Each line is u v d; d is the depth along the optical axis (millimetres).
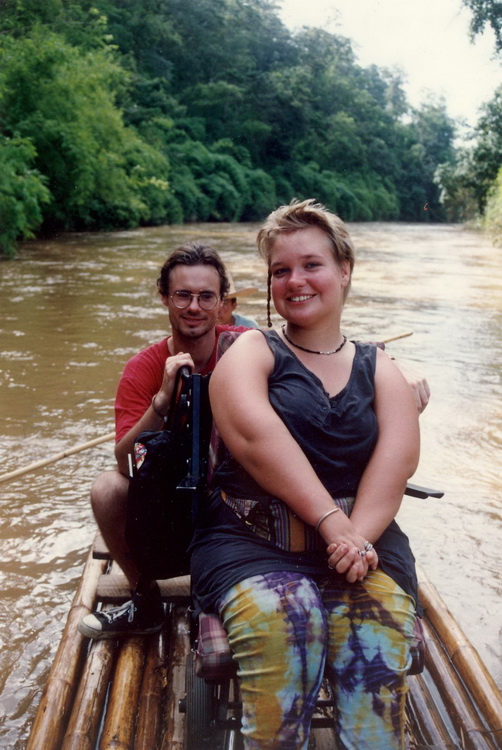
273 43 58594
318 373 2078
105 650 2580
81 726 2209
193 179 39312
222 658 1857
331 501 1903
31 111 22500
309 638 1794
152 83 41375
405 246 24594
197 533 2104
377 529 1922
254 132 49750
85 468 4379
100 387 6051
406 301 11273
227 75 49688
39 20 27078
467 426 5270
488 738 2197
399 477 1985
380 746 1789
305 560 1938
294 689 1782
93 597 2867
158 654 2580
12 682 2510
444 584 3188
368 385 2074
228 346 2268
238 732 2105
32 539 3510
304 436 1982
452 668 2564
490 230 29422
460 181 39062
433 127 74938
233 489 2043
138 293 11320
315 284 2084
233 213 40844
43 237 22906
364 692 1810
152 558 2396
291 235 2119
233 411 1972
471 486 4234
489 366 7098
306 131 54688
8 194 16953
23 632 2789
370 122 63812
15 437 4844
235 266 15414
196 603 2002
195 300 2553
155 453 2244
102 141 24922
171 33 45969
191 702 2020
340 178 55750
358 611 1854
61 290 11523
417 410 2275
